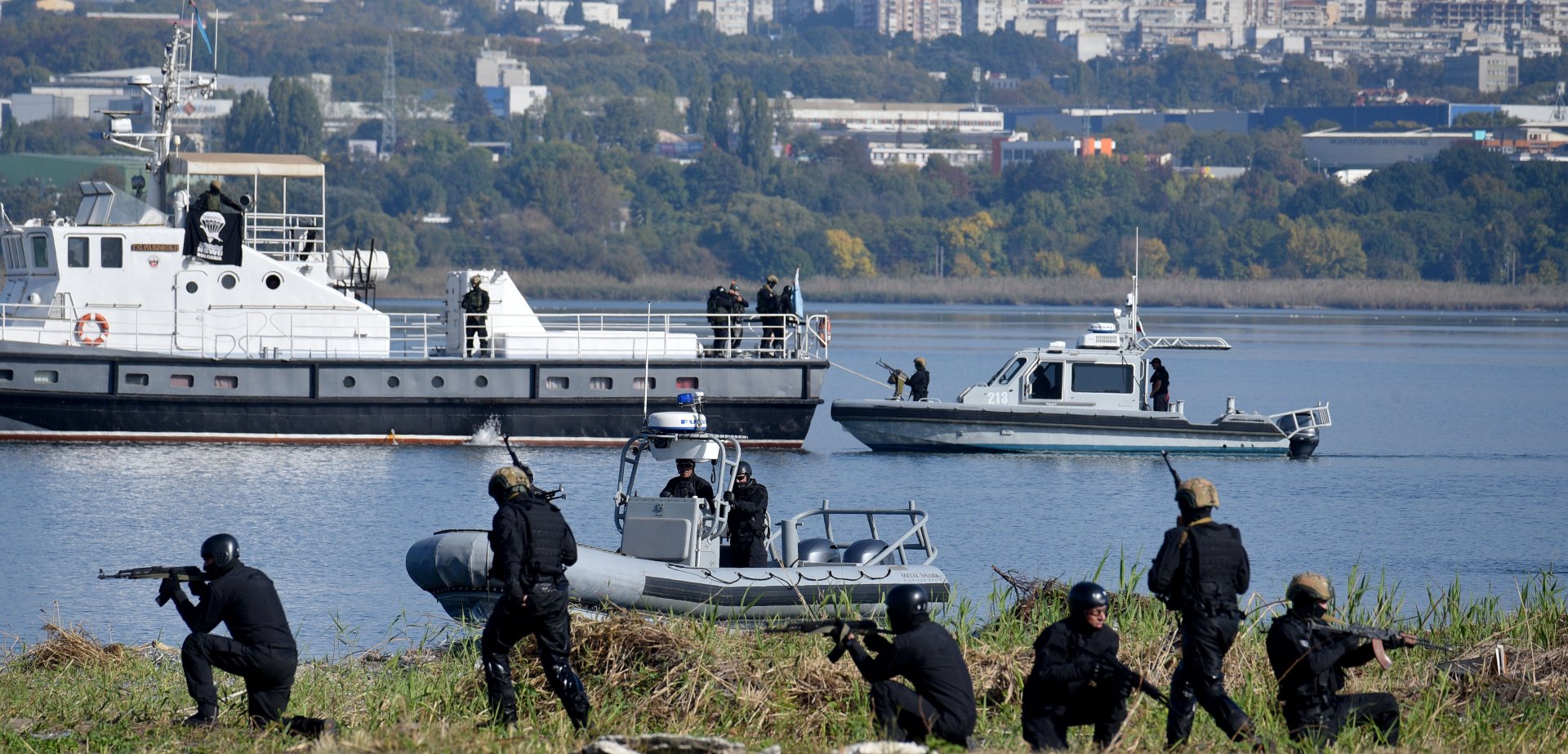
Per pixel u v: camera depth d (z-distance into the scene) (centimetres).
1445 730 4934
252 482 11719
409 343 18438
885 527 10438
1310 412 14900
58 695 5503
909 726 4334
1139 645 5788
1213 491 4475
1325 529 10775
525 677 5238
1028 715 4441
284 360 13375
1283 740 4572
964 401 14375
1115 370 14462
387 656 6606
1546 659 5881
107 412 13112
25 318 12888
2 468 12031
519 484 4731
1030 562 9225
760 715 4981
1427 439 17350
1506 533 10694
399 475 12175
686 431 6825
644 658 5344
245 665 4728
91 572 8612
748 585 6600
